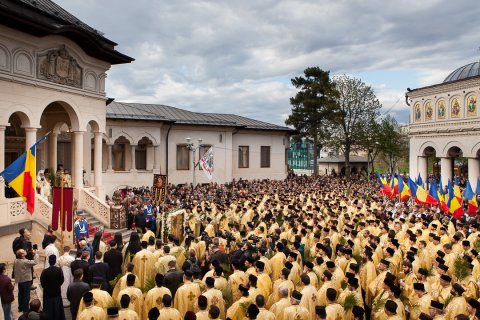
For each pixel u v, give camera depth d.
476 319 8.82
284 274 11.16
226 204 25.17
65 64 23.06
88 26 26.36
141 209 23.67
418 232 17.22
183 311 10.43
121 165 38.69
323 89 62.03
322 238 16.62
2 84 19.39
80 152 24.56
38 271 17.59
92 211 24.41
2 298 11.44
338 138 62.62
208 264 14.18
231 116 52.12
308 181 48.38
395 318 9.29
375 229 18.48
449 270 12.85
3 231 18.53
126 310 9.36
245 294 10.09
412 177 43.94
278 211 23.64
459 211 22.12
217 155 44.81
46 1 25.44
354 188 40.19
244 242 14.76
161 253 13.66
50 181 23.83
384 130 65.94
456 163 69.75
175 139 41.88
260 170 49.81
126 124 37.59
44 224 20.25
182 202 27.81
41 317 9.49
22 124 20.98
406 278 12.13
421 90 42.06
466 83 36.75
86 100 24.92
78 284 11.02
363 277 12.58
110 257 13.45
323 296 10.83
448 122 38.97
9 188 21.19
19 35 20.03
